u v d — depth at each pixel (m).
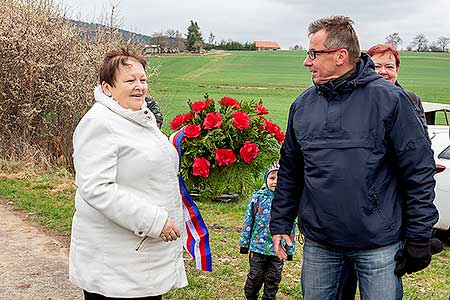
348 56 2.92
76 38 10.56
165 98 12.65
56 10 10.79
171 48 61.88
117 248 2.77
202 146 4.15
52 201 7.83
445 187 6.58
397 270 2.90
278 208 3.34
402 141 2.83
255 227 4.41
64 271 5.25
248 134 4.27
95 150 2.70
